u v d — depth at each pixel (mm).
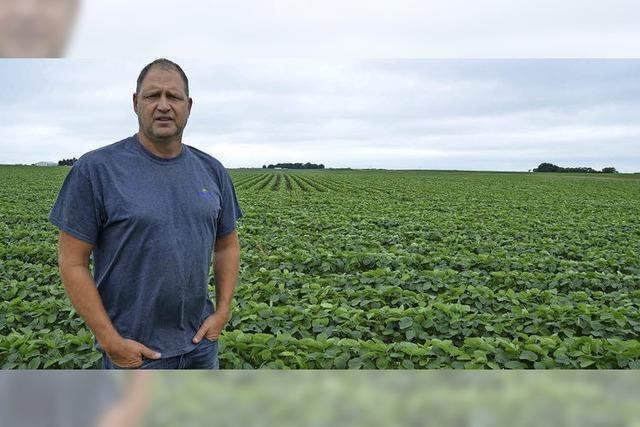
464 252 12305
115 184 3182
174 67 3230
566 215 24734
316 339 6469
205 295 3533
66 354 5742
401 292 8312
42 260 11297
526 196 39281
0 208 20688
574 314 7457
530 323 7242
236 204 3928
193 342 3490
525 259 11367
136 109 3301
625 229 19125
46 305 7320
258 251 12219
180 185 3336
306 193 36938
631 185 56656
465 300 8438
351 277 9445
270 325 6926
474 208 27094
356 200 30609
